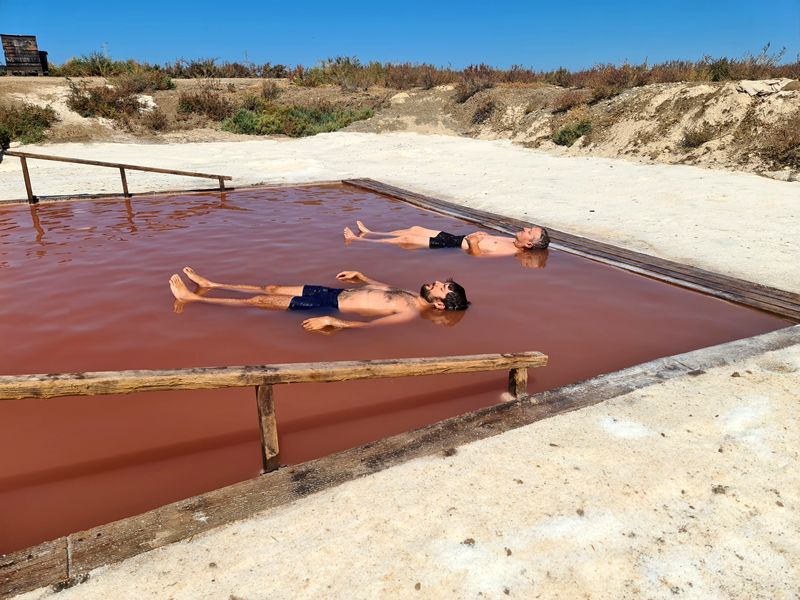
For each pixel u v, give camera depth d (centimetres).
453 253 738
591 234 834
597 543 239
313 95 2766
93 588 214
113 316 505
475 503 262
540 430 322
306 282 607
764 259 687
